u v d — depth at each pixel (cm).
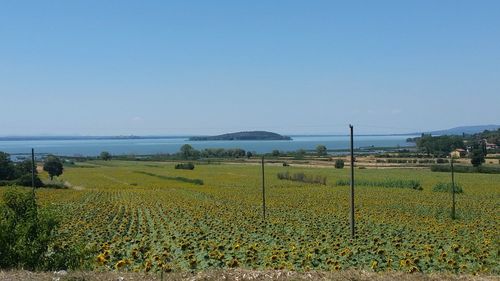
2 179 8669
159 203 5772
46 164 11581
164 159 19875
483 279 1500
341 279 1426
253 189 8212
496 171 10781
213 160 18300
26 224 1556
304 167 13325
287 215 4384
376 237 2747
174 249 2294
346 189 7869
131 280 1408
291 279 1412
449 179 9156
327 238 2767
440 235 2900
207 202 5888
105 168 15062
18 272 1451
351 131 3078
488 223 3775
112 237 2988
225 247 2277
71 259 1614
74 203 5912
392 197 6353
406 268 1775
